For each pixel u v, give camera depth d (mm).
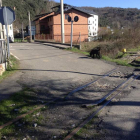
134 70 10305
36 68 9398
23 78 7539
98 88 6988
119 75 9148
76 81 7680
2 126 4012
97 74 9094
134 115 4730
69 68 9898
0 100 5230
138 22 27234
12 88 6270
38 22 45625
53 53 14555
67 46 18812
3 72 8008
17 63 10125
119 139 3662
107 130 4004
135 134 3842
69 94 6086
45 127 4082
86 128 4074
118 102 5652
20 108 4902
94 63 11594
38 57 12477
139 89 6914
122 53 17109
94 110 5004
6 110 4734
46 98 5723
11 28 42219
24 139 3617
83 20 40688
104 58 13297
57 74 8555
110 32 25969
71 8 39875
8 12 8375
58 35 35656
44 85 6871
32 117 4496
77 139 3650
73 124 4211
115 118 4570
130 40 21422
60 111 4906
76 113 4809
